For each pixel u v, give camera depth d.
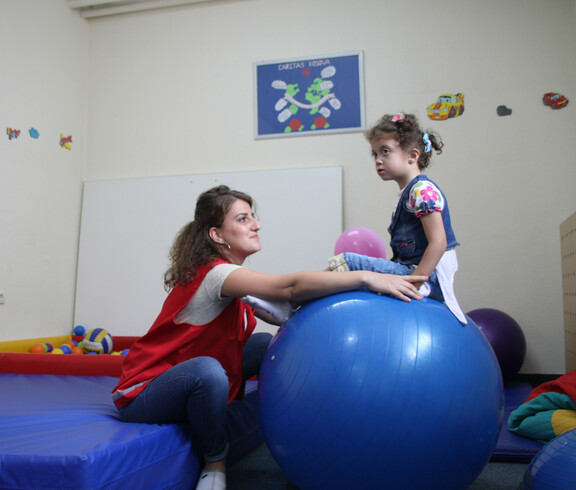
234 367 1.42
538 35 3.33
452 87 3.41
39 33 3.55
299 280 1.25
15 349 3.16
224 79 3.79
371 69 3.54
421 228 1.50
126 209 3.80
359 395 1.06
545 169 3.24
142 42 3.98
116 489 1.01
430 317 1.16
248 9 3.80
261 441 1.88
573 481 1.01
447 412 1.06
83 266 3.81
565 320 2.86
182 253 1.41
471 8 3.44
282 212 3.52
